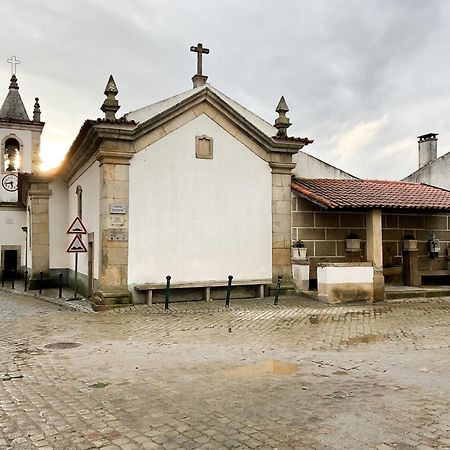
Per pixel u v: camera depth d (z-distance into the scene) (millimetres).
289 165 15703
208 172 14656
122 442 4473
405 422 4805
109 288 13328
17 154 29047
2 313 13133
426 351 8078
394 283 17766
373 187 17859
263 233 15328
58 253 21188
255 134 15180
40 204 21000
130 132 13438
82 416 5160
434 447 4219
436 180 22766
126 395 5891
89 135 13906
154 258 13859
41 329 10594
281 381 6414
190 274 14281
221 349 8477
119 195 13469
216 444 4391
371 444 4297
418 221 18234
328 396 5695
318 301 14273
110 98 13398
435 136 24203
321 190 16406
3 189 27969
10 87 31125
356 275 14141
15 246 27625
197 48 16750
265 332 9969
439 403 5359
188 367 7234
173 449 4309
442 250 18531
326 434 4539
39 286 20625
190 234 14344
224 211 14828
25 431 4758
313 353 8109
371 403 5398
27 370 7164
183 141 14367
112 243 13359
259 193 15344
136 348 8617
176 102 15500
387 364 7227
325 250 16578
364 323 10883
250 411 5234
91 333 10070
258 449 4270
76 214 18562
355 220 17000
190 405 5480
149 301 13586
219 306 13398
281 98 16031
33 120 29438
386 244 17703
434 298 15180
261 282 15008
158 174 14008
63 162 18328
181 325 10836
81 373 6957
